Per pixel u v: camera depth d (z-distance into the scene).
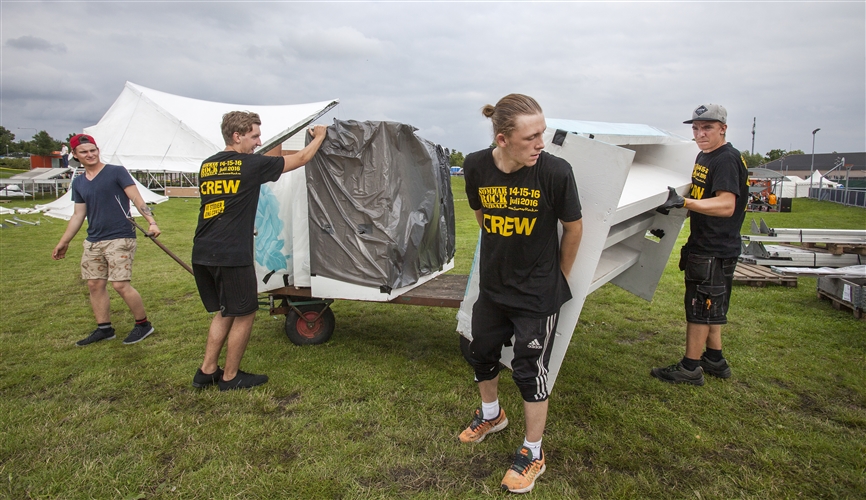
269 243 3.96
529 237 2.24
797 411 3.12
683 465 2.54
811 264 6.53
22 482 2.38
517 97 2.05
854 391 3.37
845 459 2.59
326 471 2.46
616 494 2.32
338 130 3.78
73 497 2.28
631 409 3.13
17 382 3.52
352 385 3.45
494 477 2.44
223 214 3.18
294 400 3.25
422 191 4.16
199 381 3.37
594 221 2.47
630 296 6.05
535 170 2.15
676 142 3.99
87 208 4.27
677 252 9.84
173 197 25.83
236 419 2.96
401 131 3.96
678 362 3.94
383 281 3.80
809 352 4.06
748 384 3.50
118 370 3.73
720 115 3.21
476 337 2.56
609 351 4.19
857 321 4.85
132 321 5.09
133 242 4.37
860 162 81.12
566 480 2.43
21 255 9.30
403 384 3.47
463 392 3.36
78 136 4.10
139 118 18.34
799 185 45.31
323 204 3.86
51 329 4.79
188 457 2.58
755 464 2.56
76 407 3.13
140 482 2.38
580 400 3.26
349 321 5.04
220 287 3.24
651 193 3.05
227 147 3.33
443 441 2.75
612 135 2.99
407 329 4.77
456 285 4.31
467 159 2.38
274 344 4.28
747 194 3.33
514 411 3.10
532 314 2.32
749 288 6.31
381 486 2.37
